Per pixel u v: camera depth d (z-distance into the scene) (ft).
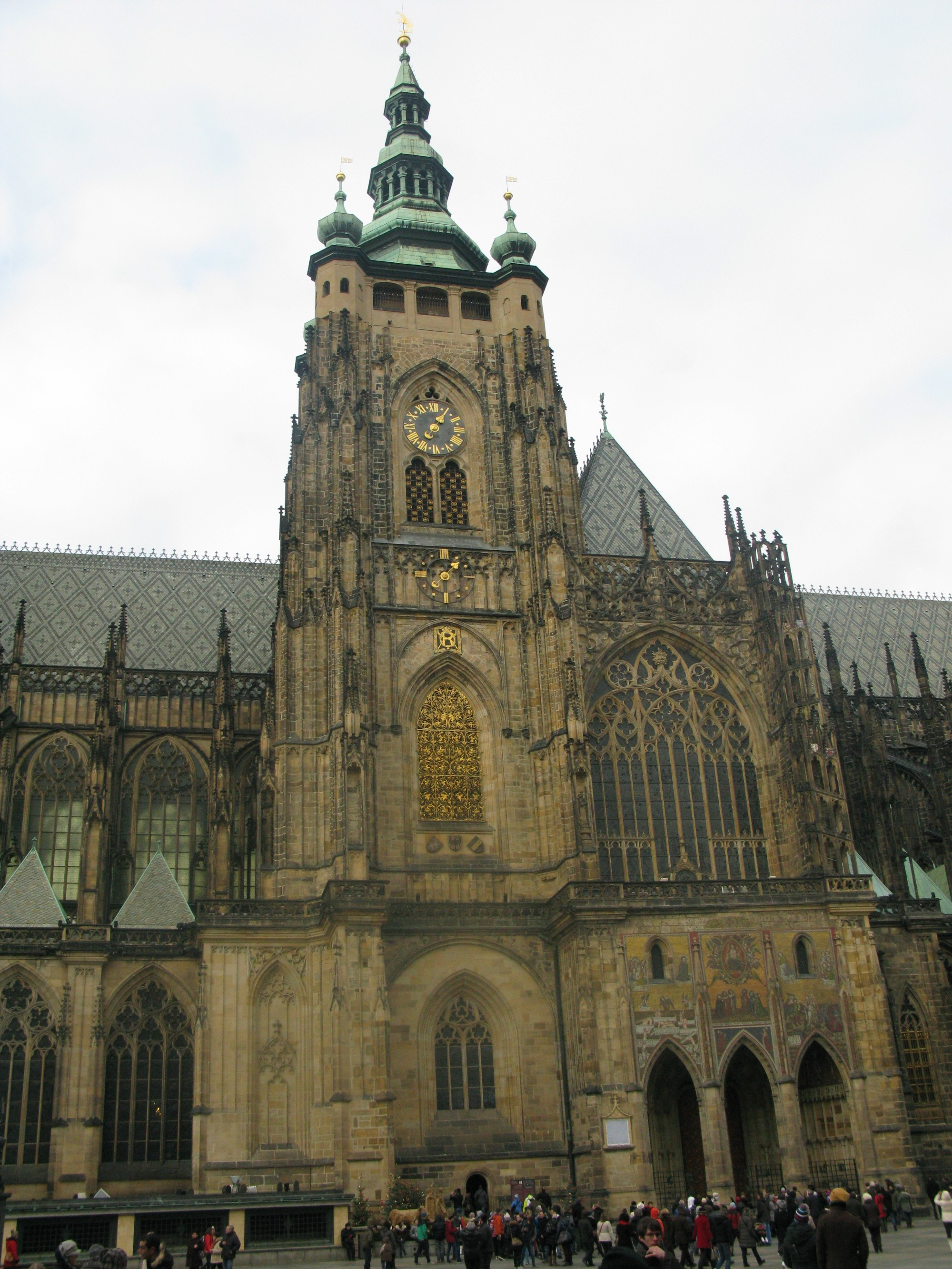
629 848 389.80
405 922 357.82
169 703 456.45
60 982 354.13
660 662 415.44
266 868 360.07
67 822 434.30
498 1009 358.02
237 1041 332.80
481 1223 232.94
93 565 522.88
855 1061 343.87
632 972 341.82
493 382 446.19
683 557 448.24
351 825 346.74
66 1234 272.31
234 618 517.55
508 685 399.24
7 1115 341.41
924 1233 286.25
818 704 395.34
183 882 432.66
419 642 399.65
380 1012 325.21
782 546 422.82
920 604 592.60
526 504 422.41
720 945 348.38
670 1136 353.72
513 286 457.27
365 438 422.41
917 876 435.53
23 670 445.37
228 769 409.28
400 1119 339.57
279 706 374.84
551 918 362.53
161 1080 353.10
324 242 456.86
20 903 378.53
